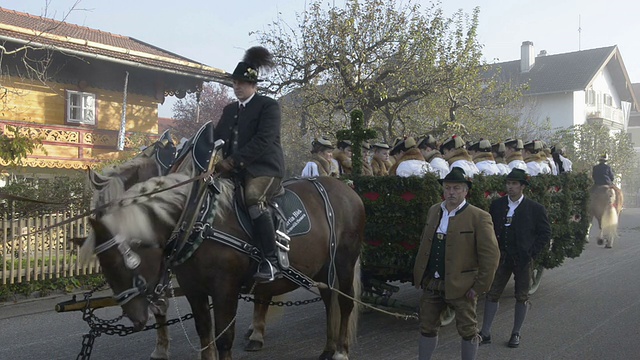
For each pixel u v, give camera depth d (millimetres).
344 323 5930
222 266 4723
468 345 5039
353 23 17641
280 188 5398
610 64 42344
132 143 18547
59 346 6641
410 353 6328
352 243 5988
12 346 6637
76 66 18125
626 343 6703
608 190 15938
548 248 8828
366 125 18406
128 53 17469
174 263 4668
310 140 19938
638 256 14219
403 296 9289
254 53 5297
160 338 5977
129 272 4309
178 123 37531
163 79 20203
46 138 16734
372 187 7086
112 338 6953
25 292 9273
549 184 8742
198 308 4949
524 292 6660
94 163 16719
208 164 4812
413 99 18641
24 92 16938
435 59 18016
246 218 4941
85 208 10281
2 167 12469
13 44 15602
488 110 21719
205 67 19609
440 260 5113
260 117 5117
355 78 18047
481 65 19047
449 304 5094
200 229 4641
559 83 38250
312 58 18141
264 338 6930
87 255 4273
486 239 4957
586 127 33438
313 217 5559
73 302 4727
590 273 11680
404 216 6926
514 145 10398
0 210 9734
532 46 40500
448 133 18453
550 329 7355
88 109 18344
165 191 4625
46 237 9688
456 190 5145
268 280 4855
